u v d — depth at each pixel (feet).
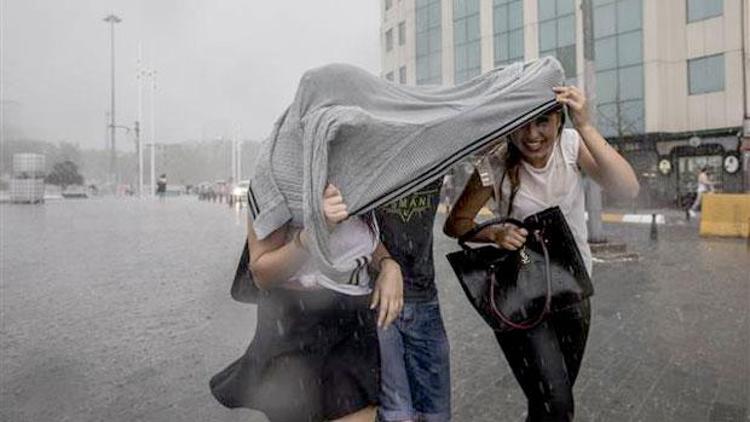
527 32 96.99
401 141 5.62
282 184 5.49
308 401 5.82
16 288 23.12
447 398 8.43
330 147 5.28
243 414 11.19
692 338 15.88
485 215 9.64
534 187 7.76
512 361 7.97
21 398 11.93
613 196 7.77
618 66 94.38
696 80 89.86
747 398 11.58
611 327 17.19
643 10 91.61
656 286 23.72
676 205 91.40
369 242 5.81
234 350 15.07
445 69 103.40
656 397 11.74
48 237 43.55
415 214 7.70
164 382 12.82
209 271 27.35
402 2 104.47
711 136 88.63
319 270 5.49
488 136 6.18
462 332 16.65
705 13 88.63
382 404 7.90
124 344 15.55
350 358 5.92
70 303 20.53
